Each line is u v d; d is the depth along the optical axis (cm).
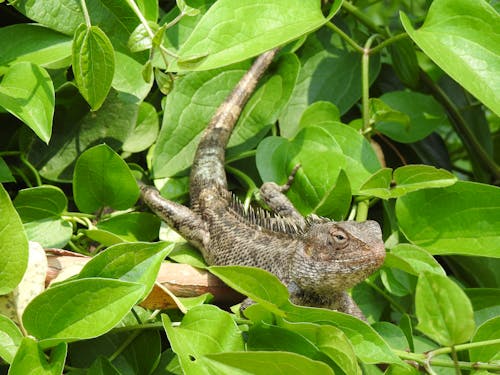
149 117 52
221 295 46
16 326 37
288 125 54
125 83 49
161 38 42
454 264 53
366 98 53
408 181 47
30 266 40
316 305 50
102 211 48
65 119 49
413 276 48
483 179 60
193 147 53
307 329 40
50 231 47
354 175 50
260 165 52
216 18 44
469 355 42
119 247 38
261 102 54
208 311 40
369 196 51
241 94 54
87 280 37
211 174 53
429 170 47
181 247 52
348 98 54
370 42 54
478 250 47
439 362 41
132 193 48
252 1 45
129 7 48
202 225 52
